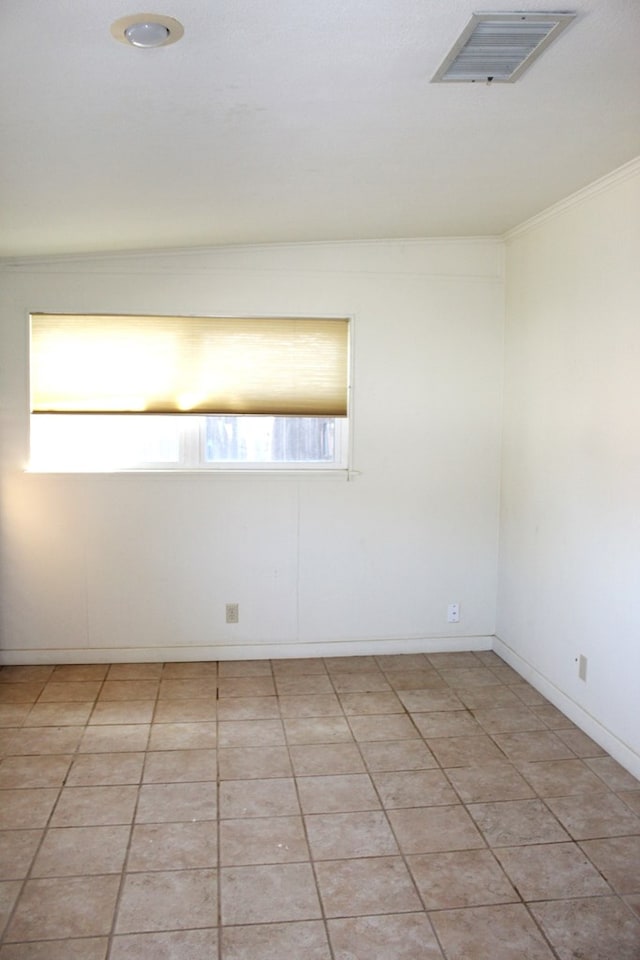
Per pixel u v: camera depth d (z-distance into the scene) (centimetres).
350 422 426
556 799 290
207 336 414
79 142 223
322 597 435
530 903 232
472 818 277
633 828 271
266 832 267
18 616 418
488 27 161
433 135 232
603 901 233
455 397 432
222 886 238
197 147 232
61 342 407
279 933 219
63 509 413
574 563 351
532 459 394
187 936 217
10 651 419
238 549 426
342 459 433
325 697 384
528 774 309
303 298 417
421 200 322
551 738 340
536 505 390
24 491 411
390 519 435
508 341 424
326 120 214
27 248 375
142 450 423
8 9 144
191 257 408
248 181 274
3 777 302
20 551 414
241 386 418
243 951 211
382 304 423
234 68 176
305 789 296
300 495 427
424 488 435
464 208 345
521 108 211
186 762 316
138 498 417
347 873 246
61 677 404
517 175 290
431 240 421
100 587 420
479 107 209
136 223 334
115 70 174
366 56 173
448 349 429
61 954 210
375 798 290
